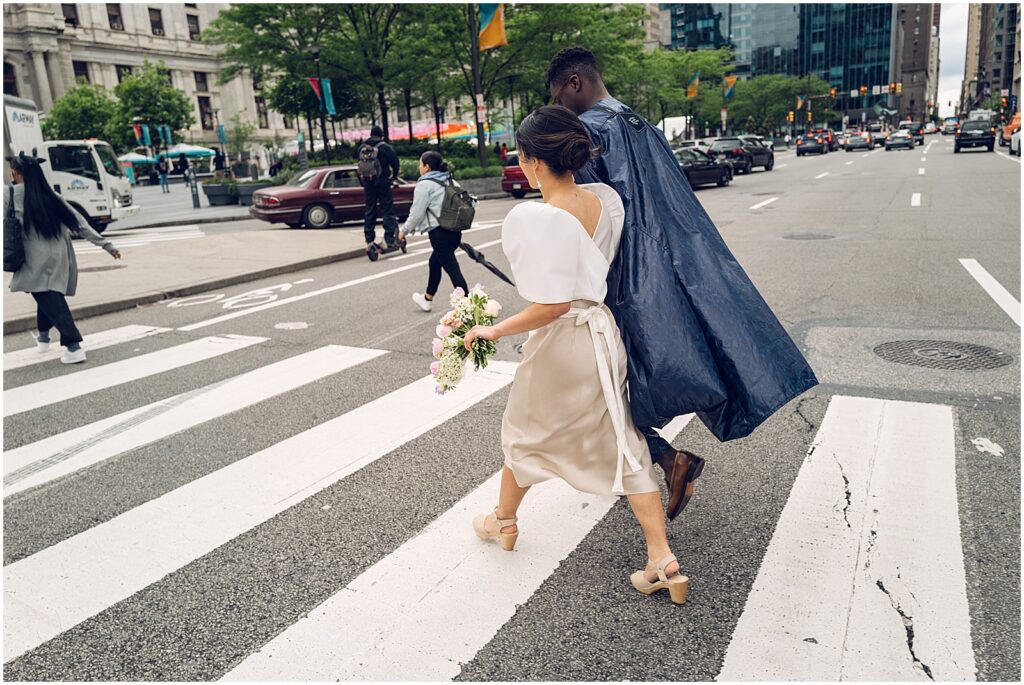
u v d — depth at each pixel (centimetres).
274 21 2788
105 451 432
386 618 259
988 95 9312
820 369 512
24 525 344
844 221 1327
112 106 5606
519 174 2375
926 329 598
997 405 431
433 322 726
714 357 244
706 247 248
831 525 308
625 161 247
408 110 3300
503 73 3022
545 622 253
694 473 273
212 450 426
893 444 385
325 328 725
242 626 259
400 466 391
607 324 246
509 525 295
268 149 5484
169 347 677
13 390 561
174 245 1430
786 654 231
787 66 12512
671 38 13062
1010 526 300
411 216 739
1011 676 218
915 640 235
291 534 323
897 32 13562
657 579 258
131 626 262
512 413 271
